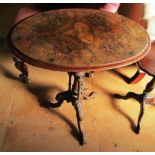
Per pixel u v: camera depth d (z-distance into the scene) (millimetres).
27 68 2309
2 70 2488
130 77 2424
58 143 1834
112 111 2088
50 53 1439
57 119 2010
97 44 1526
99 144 1836
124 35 1632
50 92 2254
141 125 1980
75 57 1412
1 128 1921
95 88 2299
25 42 1532
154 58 1761
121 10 2307
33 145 1812
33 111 2066
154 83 1762
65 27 1698
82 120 1851
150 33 2080
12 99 2168
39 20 1779
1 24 3260
